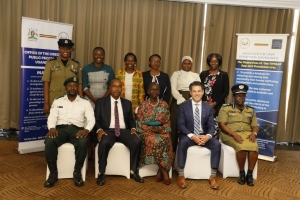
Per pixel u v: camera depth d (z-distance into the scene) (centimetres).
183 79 362
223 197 268
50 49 379
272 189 293
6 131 454
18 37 435
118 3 451
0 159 339
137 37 466
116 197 256
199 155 299
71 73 342
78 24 445
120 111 318
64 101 304
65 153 285
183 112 319
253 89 404
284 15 473
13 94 452
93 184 282
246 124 334
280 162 391
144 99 355
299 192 288
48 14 438
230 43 474
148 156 290
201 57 479
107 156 290
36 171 308
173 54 472
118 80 312
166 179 291
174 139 362
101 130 301
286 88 489
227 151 312
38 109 378
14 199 242
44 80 336
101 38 458
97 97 348
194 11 467
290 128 506
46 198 247
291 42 483
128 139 295
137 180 294
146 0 454
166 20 465
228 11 468
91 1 442
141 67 469
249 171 307
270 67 389
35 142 378
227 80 361
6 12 429
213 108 352
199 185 294
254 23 473
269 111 394
